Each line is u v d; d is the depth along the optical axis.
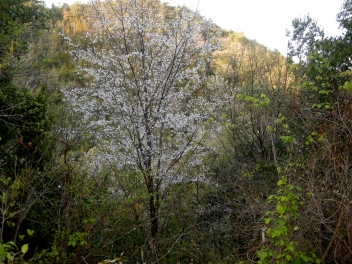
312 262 3.28
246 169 7.72
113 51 7.51
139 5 7.71
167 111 7.55
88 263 5.28
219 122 8.50
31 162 5.64
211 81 9.43
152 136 7.29
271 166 7.64
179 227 7.26
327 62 6.20
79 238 5.04
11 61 8.03
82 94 7.88
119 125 7.46
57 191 5.73
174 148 7.81
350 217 3.26
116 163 7.37
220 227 7.40
